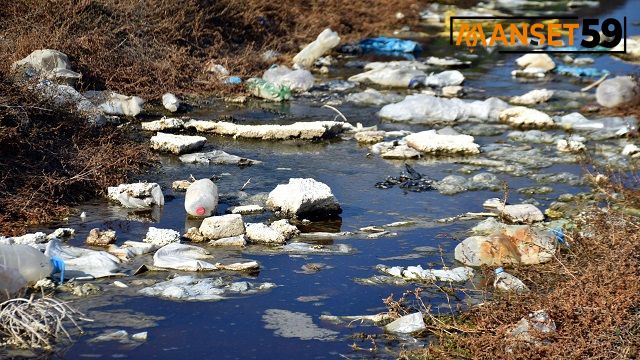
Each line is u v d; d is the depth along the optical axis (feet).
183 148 43.91
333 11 77.82
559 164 44.14
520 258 31.14
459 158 45.11
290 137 47.91
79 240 32.86
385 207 37.50
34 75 44.39
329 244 33.24
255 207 36.45
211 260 31.30
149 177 40.42
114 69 54.24
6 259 27.73
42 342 25.26
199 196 35.63
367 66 65.92
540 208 37.50
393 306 27.09
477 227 34.65
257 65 62.90
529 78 65.05
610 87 55.06
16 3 55.26
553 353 23.63
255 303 28.22
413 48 73.51
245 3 68.80
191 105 53.72
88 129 42.83
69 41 53.36
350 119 52.49
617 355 23.43
